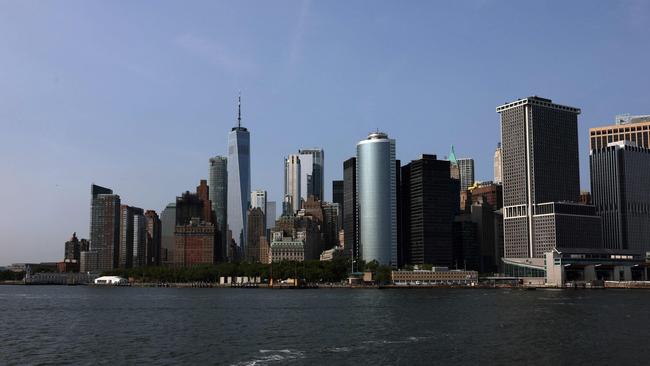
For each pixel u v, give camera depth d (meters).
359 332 181.25
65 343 163.38
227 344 158.12
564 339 163.62
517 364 128.75
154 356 140.38
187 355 141.12
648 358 135.12
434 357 136.75
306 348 149.75
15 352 148.25
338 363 130.00
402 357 136.75
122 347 154.75
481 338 166.00
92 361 134.88
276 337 171.25
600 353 141.50
